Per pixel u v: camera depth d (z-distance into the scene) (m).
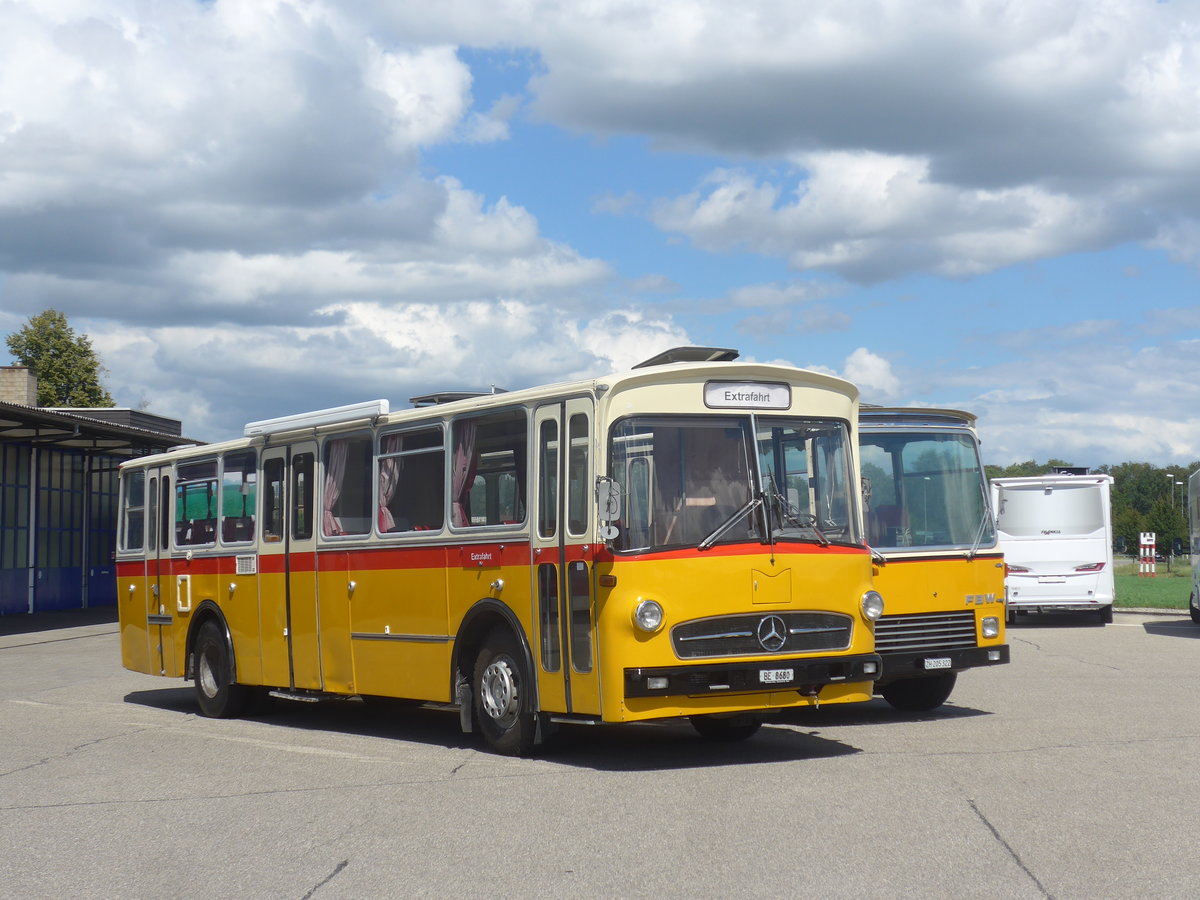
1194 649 21.94
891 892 6.49
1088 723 12.71
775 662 10.45
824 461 11.33
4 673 21.39
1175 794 8.98
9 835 8.47
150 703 17.11
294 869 7.31
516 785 9.81
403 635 12.65
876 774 9.95
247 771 10.95
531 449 11.18
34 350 80.00
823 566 10.84
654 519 10.35
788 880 6.76
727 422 10.84
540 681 10.99
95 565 42.47
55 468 40.25
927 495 14.33
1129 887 6.52
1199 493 29.73
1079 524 29.05
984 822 8.10
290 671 14.28
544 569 10.91
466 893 6.67
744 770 10.29
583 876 6.95
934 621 13.70
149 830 8.52
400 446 12.89
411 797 9.43
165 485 16.86
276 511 14.62
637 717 10.09
